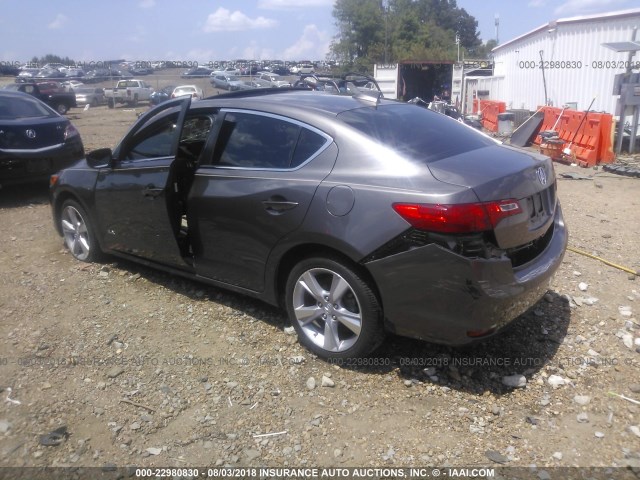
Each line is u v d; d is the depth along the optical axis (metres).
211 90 40.00
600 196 8.05
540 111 12.78
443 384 3.51
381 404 3.34
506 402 3.34
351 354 3.63
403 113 4.24
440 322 3.24
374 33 60.81
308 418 3.23
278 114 3.98
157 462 2.92
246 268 4.06
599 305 4.50
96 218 5.18
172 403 3.38
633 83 10.85
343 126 3.71
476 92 20.28
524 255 3.52
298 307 3.83
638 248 5.77
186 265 4.53
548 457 2.90
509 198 3.28
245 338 4.09
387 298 3.35
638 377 3.56
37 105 8.70
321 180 3.57
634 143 11.48
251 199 3.86
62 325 4.34
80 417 3.27
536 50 17.41
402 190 3.28
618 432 3.07
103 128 20.64
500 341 3.97
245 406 3.35
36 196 8.48
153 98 33.16
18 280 5.19
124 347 4.00
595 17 14.34
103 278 5.19
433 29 63.84
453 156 3.62
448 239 3.12
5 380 3.62
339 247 3.44
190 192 4.27
